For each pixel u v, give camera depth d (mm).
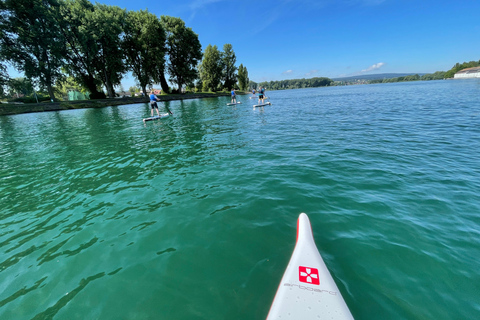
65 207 4266
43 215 4027
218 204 3967
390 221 3217
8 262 2906
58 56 28141
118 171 5973
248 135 9281
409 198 3789
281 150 6922
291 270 2221
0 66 25922
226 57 62281
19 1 24828
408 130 8805
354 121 11500
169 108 25359
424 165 5172
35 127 15156
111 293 2348
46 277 2621
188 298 2223
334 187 4324
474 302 2016
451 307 1979
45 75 29125
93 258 2883
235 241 3008
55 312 2182
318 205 3729
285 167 5488
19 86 28141
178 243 3049
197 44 45719
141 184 5043
